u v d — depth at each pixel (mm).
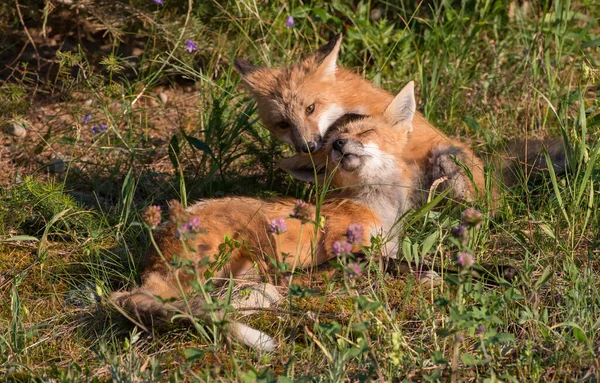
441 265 8164
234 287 8391
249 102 13289
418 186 10602
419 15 15430
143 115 14211
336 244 6188
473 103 13422
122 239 9961
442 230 9398
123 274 9148
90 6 13820
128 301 7875
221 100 12648
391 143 10008
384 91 12367
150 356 7375
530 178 10859
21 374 7078
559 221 9367
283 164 10672
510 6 15547
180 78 15656
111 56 12547
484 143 12086
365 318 7586
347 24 15742
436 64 12945
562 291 8016
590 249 8406
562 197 9727
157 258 8625
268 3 15273
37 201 10500
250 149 11758
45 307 8602
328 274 8797
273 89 11914
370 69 15188
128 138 12664
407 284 7875
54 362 7348
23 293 8906
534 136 12375
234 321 7367
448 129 12875
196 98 14930
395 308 8039
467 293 6551
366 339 6652
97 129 12766
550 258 8656
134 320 7789
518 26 14930
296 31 14977
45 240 9961
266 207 9125
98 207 11156
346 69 12930
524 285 7867
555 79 12930
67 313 8336
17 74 14969
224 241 8500
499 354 6922
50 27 15469
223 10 14016
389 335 6871
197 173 11734
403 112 10211
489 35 15484
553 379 6449
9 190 11117
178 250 8477
